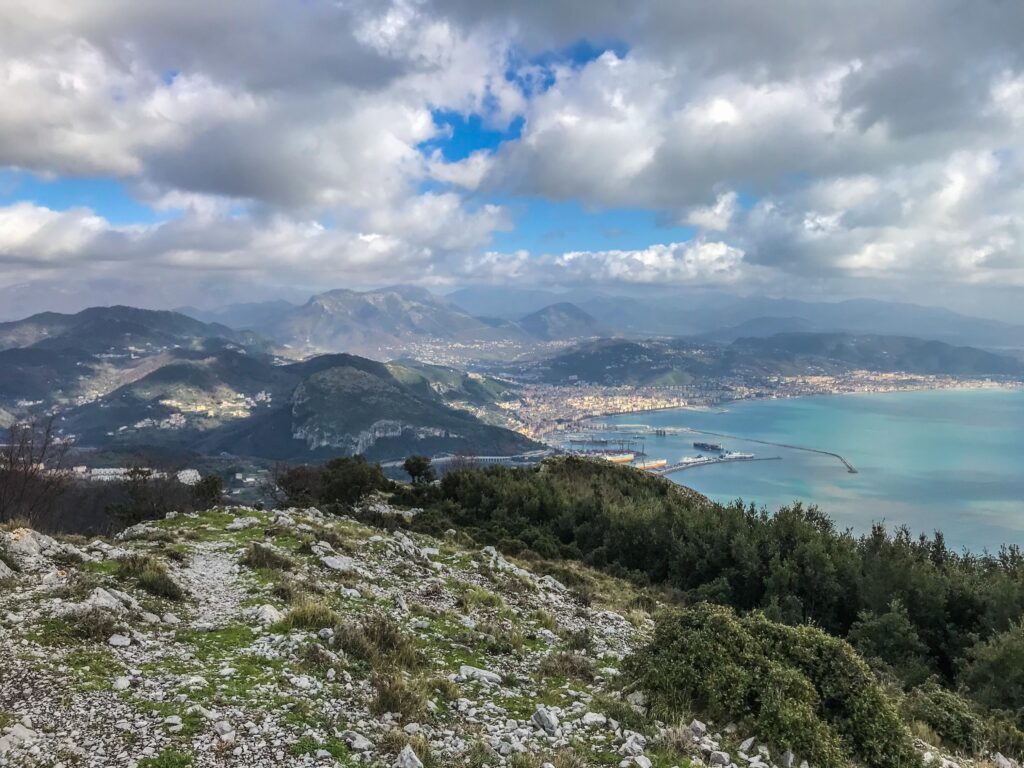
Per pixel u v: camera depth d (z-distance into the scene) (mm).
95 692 9000
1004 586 24281
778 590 30469
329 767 7953
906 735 10781
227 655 11367
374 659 12117
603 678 13727
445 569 24875
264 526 25703
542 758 9156
